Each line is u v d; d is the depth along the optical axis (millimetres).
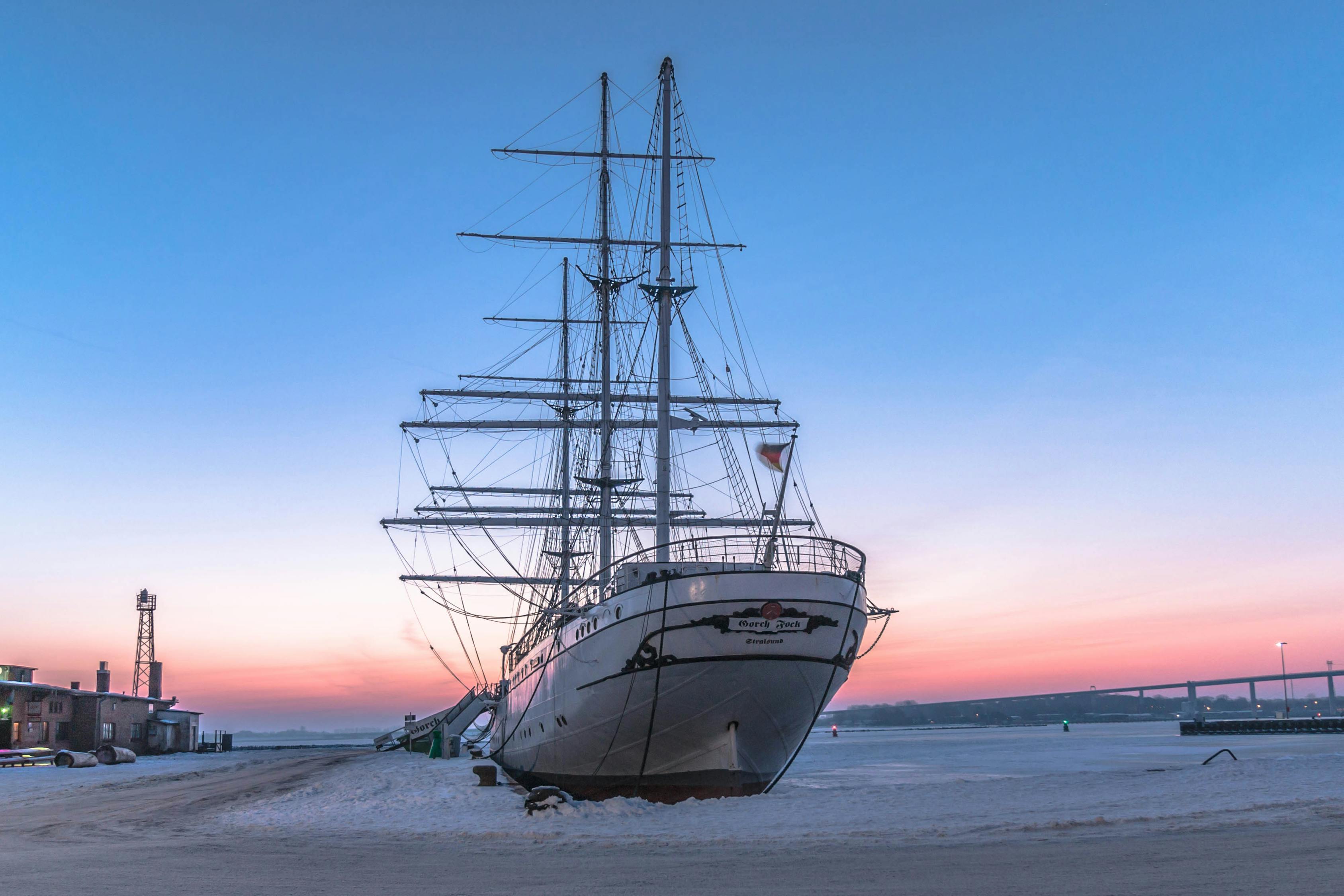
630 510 50719
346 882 14562
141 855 18406
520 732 37719
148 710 86188
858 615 29281
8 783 44219
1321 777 25797
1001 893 12164
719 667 26844
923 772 51656
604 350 46562
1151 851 15117
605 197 49344
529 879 14711
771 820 22562
